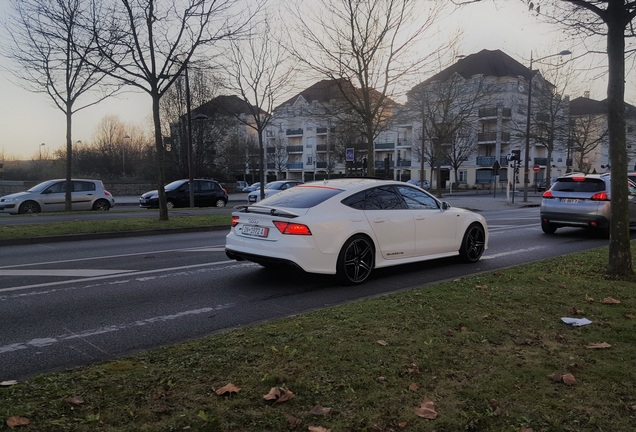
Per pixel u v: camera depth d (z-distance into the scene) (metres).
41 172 66.31
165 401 3.13
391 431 2.84
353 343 4.17
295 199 7.36
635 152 45.69
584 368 3.70
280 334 4.43
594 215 12.85
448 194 50.25
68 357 4.36
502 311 5.16
